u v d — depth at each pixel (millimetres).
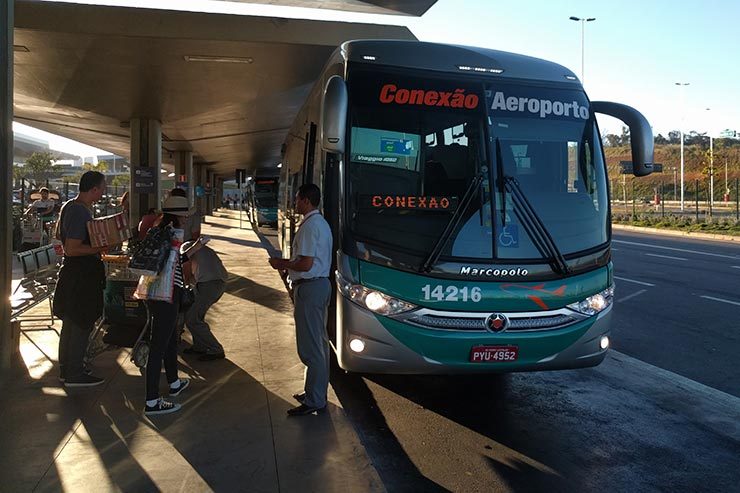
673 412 5602
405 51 5484
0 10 5129
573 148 5426
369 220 4961
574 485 4152
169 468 3936
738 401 5906
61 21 10188
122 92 15695
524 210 5090
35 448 4203
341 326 4961
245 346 7125
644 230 33406
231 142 29734
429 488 4070
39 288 7688
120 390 5449
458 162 5188
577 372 6852
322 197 5738
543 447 4793
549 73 5648
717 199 78562
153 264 4773
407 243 4914
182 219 5039
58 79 14164
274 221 34844
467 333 4816
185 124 21969
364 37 11266
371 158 5086
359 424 5238
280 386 5641
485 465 4449
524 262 4988
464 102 5324
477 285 4848
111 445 4270
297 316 4930
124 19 10430
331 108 4785
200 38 10719
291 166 10656
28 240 14672
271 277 12664
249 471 3914
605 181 5500
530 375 6734
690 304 10945
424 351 4805
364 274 4859
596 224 5336
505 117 5352
